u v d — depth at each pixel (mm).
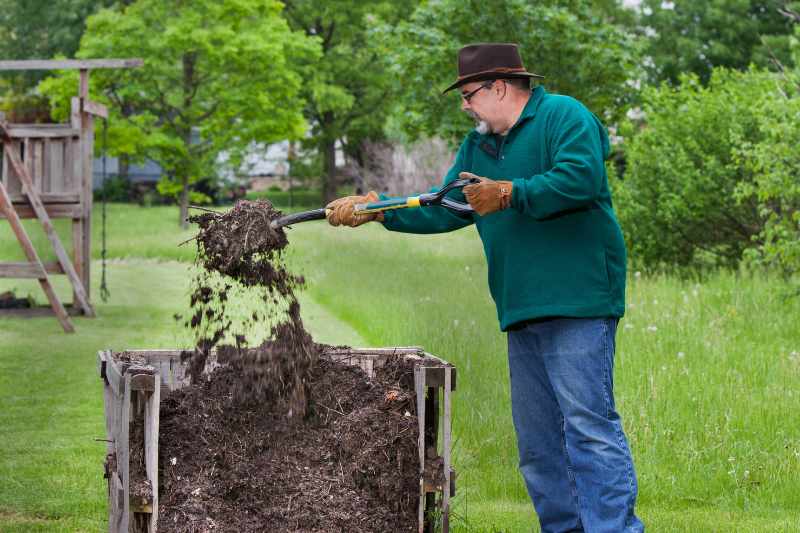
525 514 5328
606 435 4254
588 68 18328
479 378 7469
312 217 4664
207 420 4414
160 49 29641
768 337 9945
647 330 9617
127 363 4398
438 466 4266
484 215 4453
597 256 4289
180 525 4086
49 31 46625
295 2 45594
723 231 15664
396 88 20359
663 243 15547
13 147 14320
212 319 4883
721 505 5543
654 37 43375
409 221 4766
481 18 18141
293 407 4500
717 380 7777
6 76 46469
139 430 4137
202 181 45812
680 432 6539
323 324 11969
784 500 5543
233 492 4215
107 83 30703
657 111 16375
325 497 4246
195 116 32875
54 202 14367
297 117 33062
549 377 4359
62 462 6434
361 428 4383
